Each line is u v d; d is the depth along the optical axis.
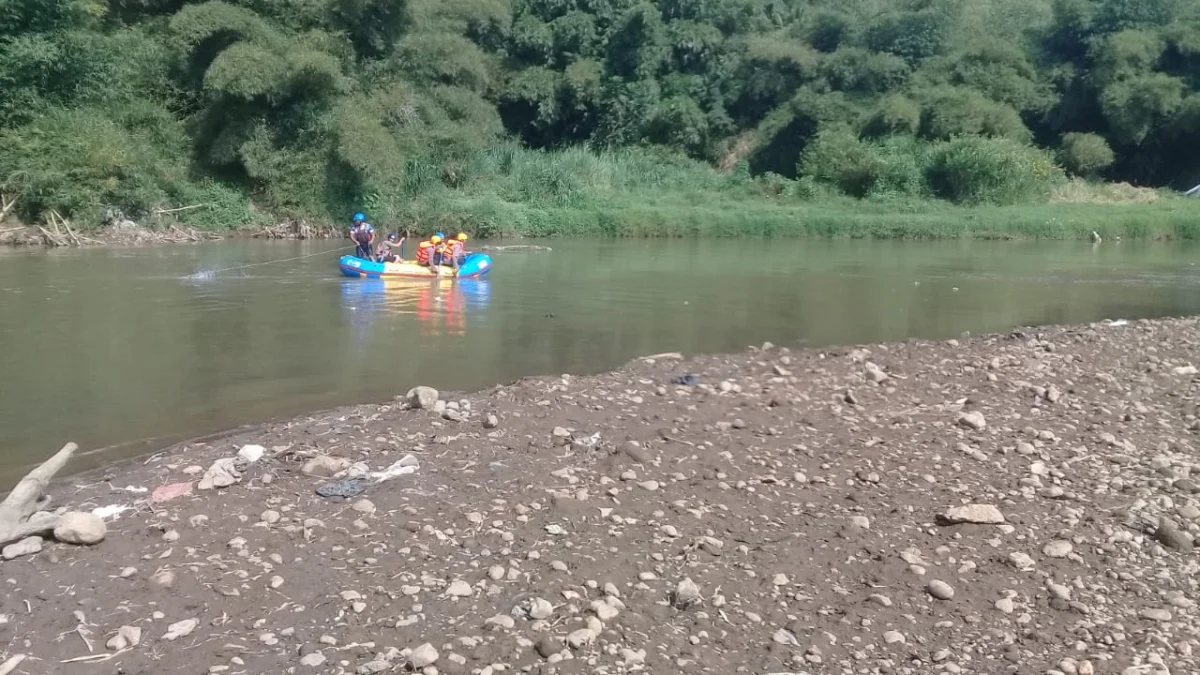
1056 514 5.74
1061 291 16.92
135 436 7.29
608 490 5.83
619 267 19.88
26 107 24.33
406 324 12.41
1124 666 4.14
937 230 29.27
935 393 8.57
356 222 18.53
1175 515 5.75
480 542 5.07
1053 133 41.88
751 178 38.62
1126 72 39.28
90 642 4.04
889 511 5.70
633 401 7.96
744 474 6.25
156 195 25.55
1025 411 8.00
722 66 43.56
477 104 34.00
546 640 4.10
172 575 4.55
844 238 28.91
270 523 5.22
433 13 35.19
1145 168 40.81
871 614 4.53
